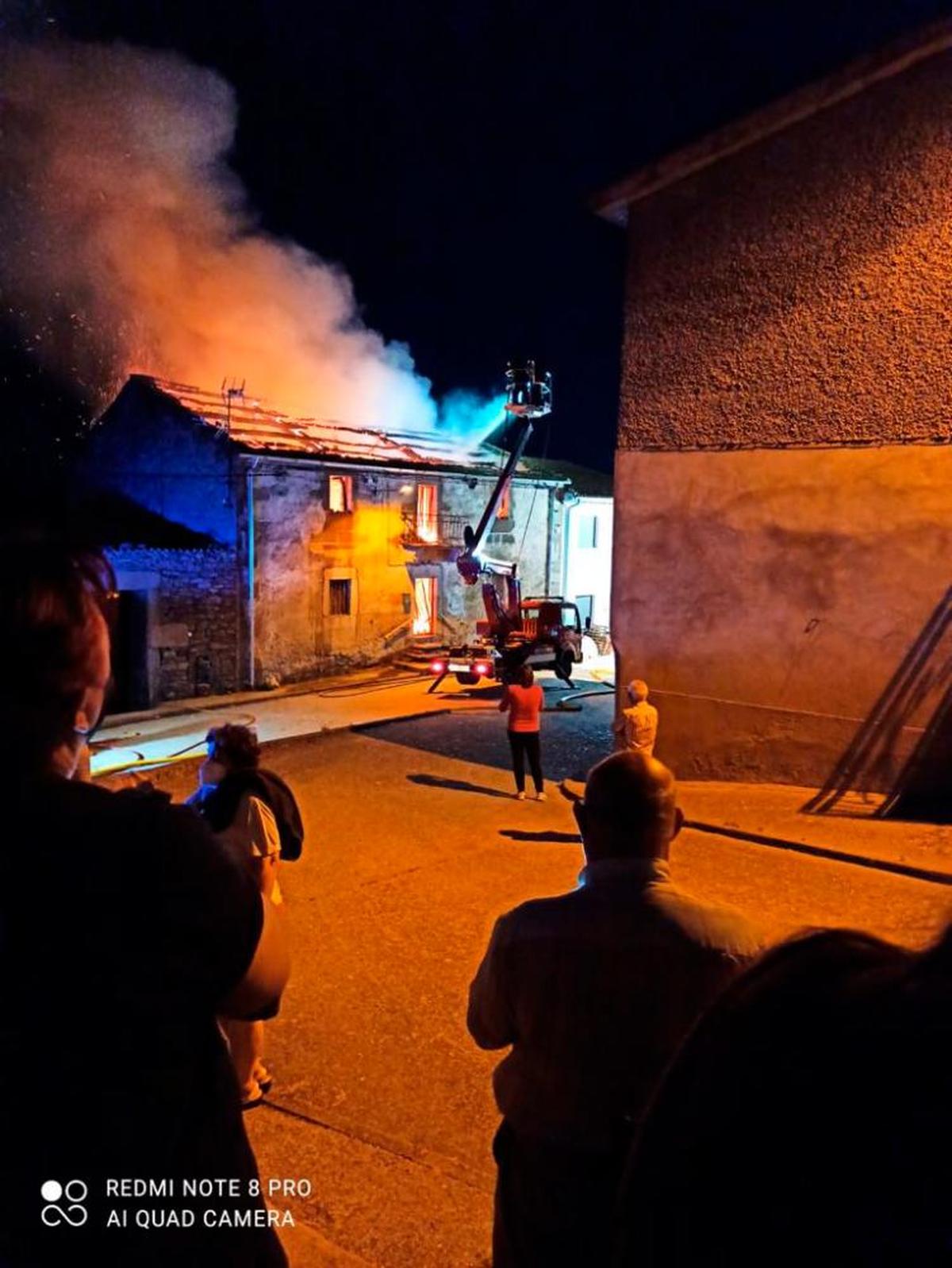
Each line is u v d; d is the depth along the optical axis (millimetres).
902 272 9305
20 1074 1214
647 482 11250
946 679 9430
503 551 30062
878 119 9273
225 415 24547
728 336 10516
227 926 1329
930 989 852
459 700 22094
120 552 20672
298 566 24156
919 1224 796
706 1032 978
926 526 9430
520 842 10242
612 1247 1015
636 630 11430
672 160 10438
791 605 10344
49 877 1230
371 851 9875
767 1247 857
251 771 4359
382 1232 3629
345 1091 5164
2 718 1276
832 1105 848
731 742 10844
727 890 7875
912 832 8977
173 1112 1295
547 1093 2096
